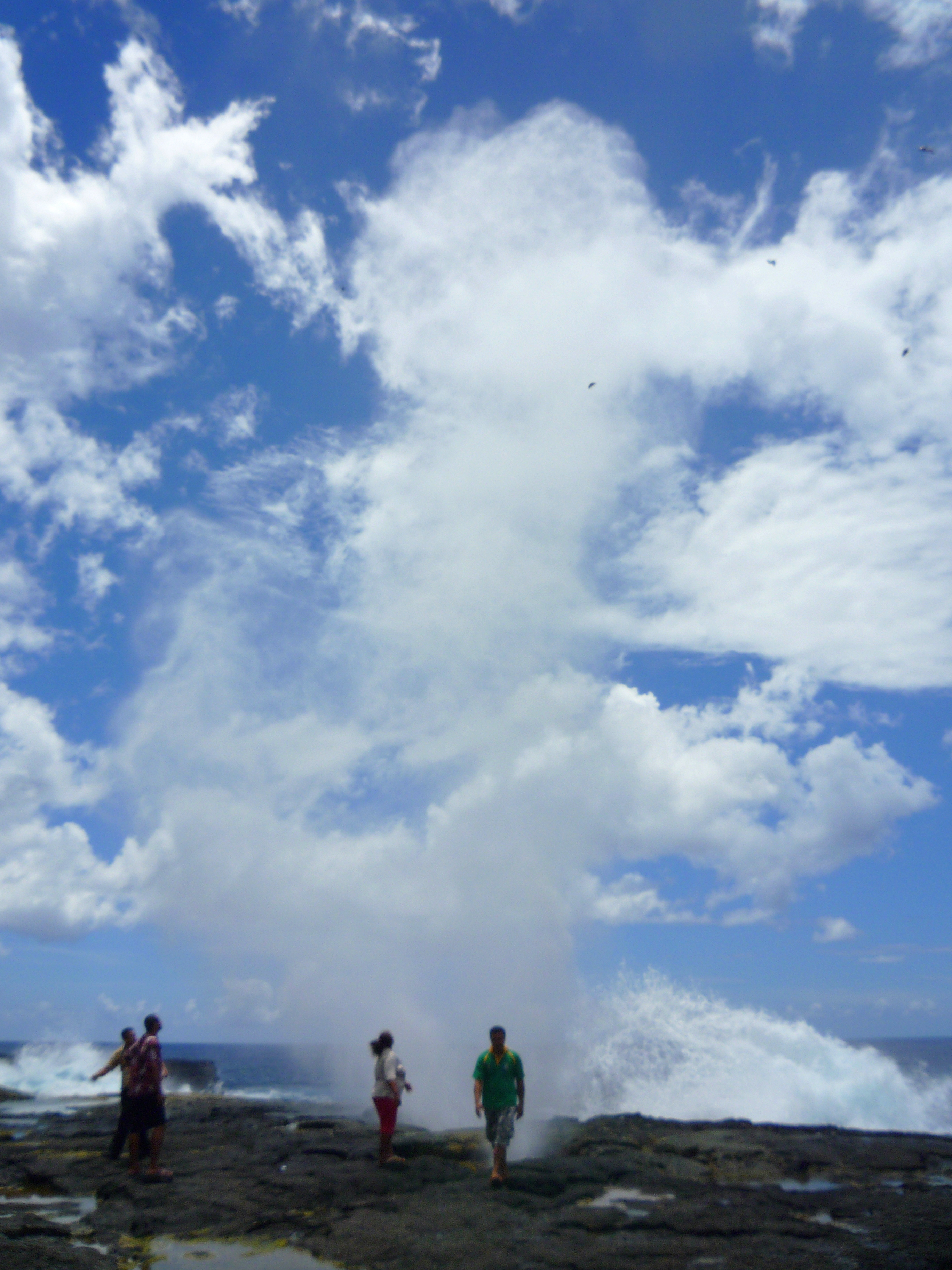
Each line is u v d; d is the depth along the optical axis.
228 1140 15.25
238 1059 113.81
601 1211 9.47
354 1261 7.92
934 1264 7.56
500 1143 10.77
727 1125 16.56
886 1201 10.34
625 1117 17.28
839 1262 7.68
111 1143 14.81
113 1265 7.71
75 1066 35.75
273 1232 9.07
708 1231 8.70
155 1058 11.84
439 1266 7.72
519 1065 11.21
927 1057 111.62
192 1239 8.88
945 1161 13.59
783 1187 11.43
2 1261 7.41
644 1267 7.57
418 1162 12.05
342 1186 10.71
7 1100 25.78
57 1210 10.38
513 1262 7.75
